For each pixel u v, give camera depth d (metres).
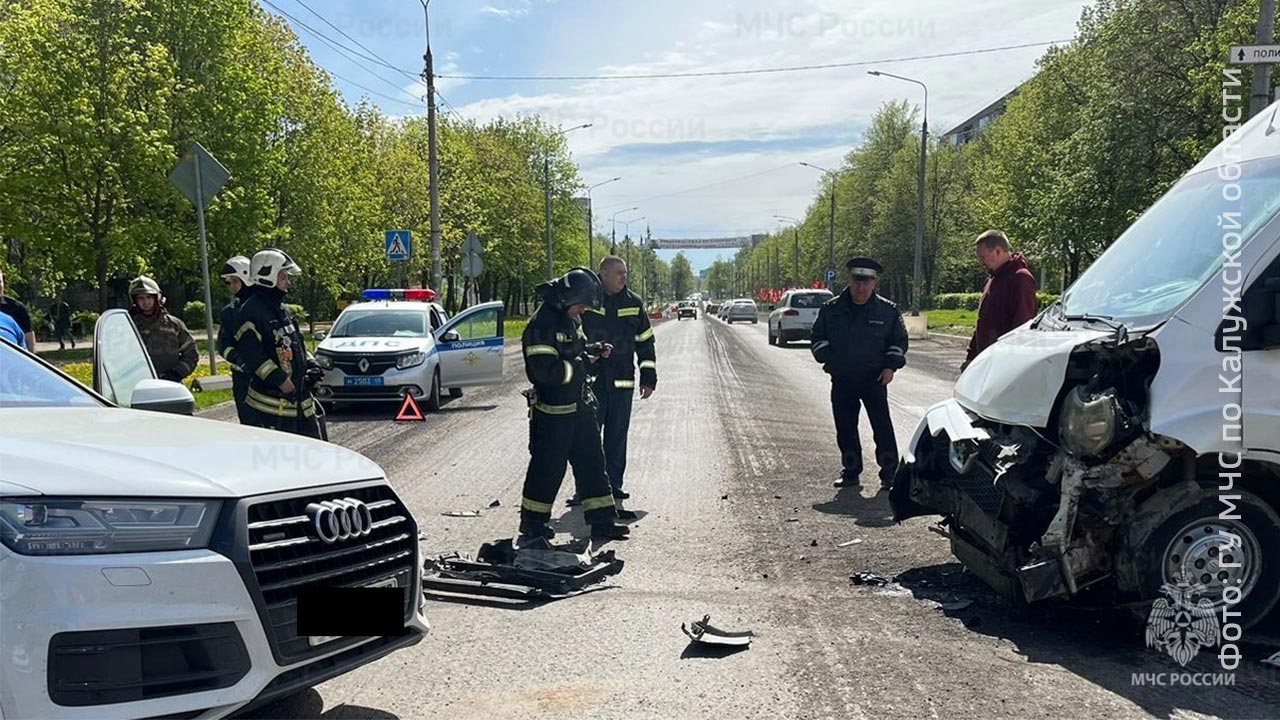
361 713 3.72
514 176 56.91
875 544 6.32
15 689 2.59
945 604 5.05
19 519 2.70
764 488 8.20
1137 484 4.28
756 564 5.87
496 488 8.23
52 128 21.92
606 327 7.44
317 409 6.80
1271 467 4.29
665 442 10.80
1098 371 4.45
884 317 7.99
